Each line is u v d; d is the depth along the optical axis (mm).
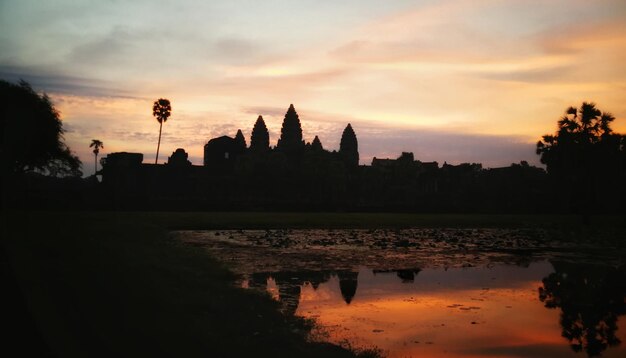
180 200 63531
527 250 25219
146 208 60781
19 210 39906
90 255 13305
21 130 37250
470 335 9594
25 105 37875
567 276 16781
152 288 10070
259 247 23125
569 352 8852
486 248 25719
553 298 13133
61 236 16984
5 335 6457
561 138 50688
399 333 9539
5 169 38406
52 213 37500
